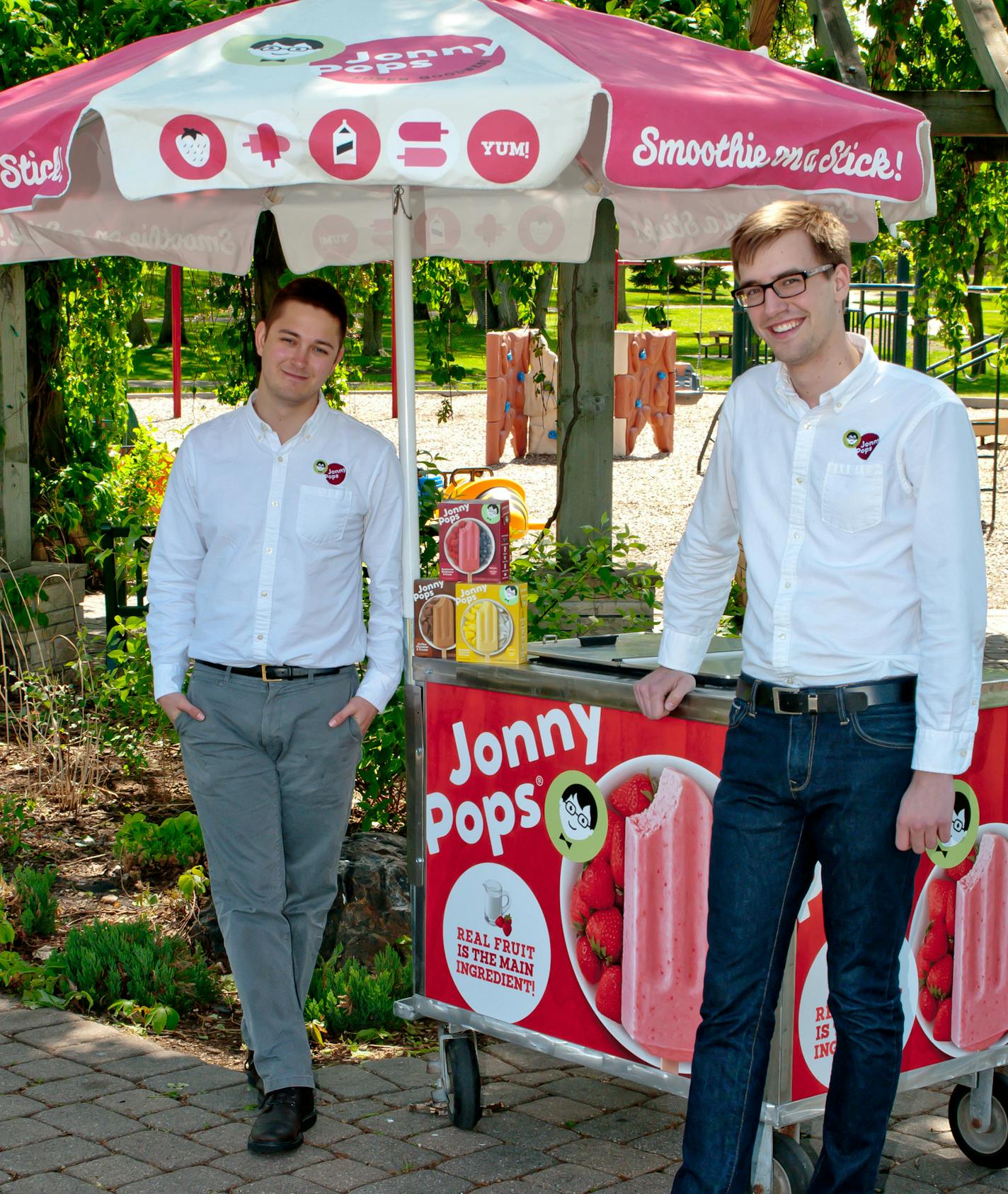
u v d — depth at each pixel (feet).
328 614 11.09
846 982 8.58
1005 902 10.45
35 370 29.25
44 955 14.92
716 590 9.62
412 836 11.48
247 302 24.26
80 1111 11.35
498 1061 12.91
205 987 14.12
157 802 20.39
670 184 9.39
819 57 24.20
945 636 8.07
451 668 11.07
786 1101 9.41
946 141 27.99
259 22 11.25
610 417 24.14
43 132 9.55
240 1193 10.08
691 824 9.75
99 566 30.01
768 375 8.80
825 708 8.33
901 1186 10.44
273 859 11.07
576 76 9.39
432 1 11.42
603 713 10.16
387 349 94.58
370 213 16.85
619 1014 10.29
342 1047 13.24
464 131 9.11
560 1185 10.30
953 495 8.11
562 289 23.91
